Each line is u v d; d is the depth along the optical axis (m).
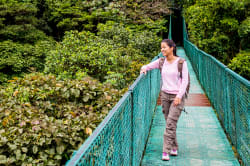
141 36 10.73
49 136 3.05
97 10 14.55
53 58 6.94
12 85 5.00
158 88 6.37
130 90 2.38
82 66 6.62
